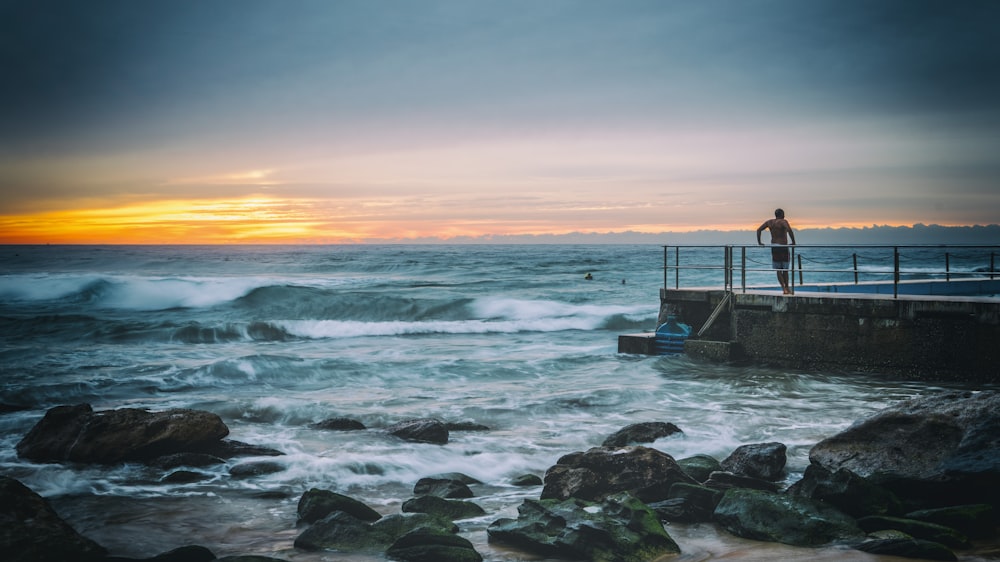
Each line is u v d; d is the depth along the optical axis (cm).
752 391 1545
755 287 2248
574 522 696
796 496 762
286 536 746
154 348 2334
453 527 731
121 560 634
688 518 775
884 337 1647
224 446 1063
